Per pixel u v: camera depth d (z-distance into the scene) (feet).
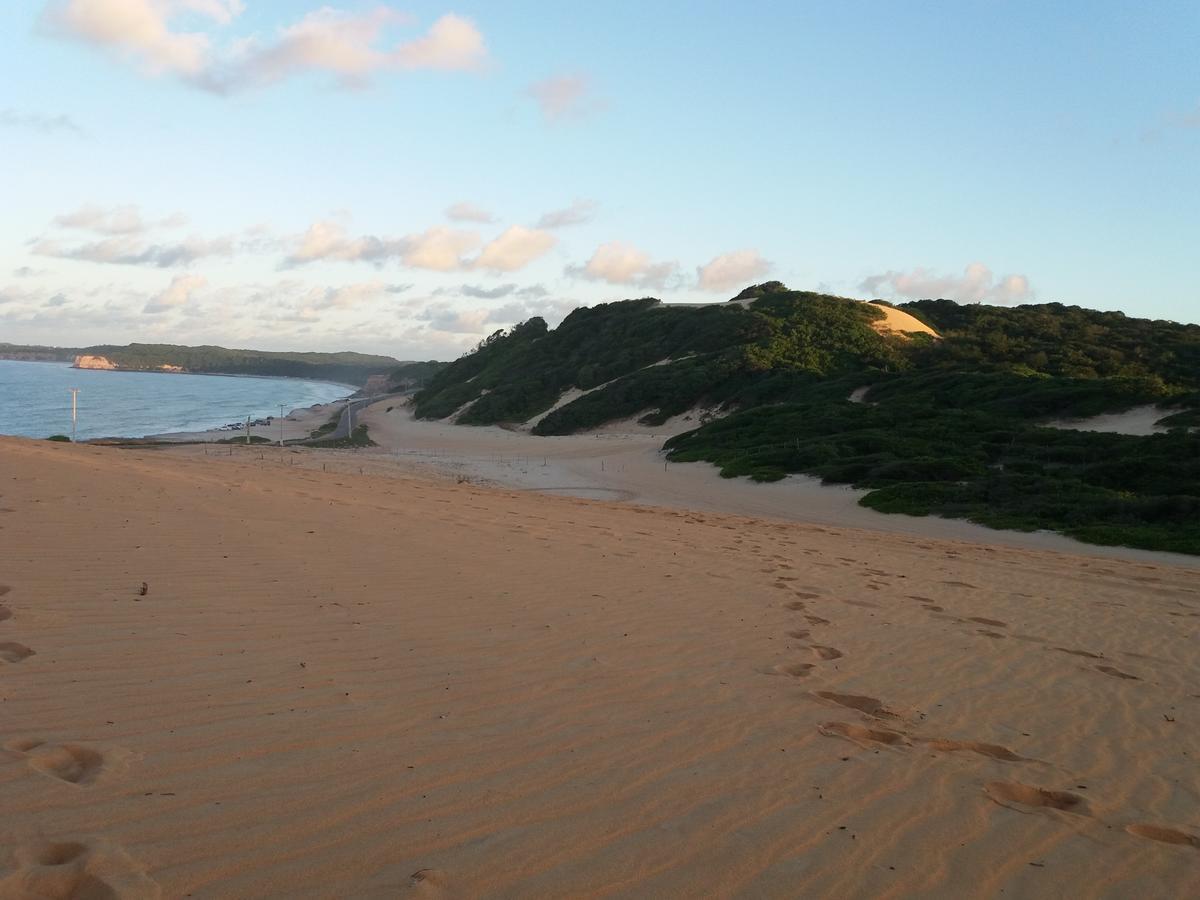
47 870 8.54
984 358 211.20
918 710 17.89
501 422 255.09
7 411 282.15
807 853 11.07
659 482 118.42
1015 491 90.27
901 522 82.99
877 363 218.38
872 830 11.95
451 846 10.11
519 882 9.52
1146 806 13.96
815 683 19.02
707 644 21.25
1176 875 11.60
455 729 13.93
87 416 281.54
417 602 21.90
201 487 38.22
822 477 109.81
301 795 10.92
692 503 98.37
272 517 31.89
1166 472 96.17
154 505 31.32
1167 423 137.69
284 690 14.66
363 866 9.41
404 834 10.25
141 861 8.96
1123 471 98.73
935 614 28.43
